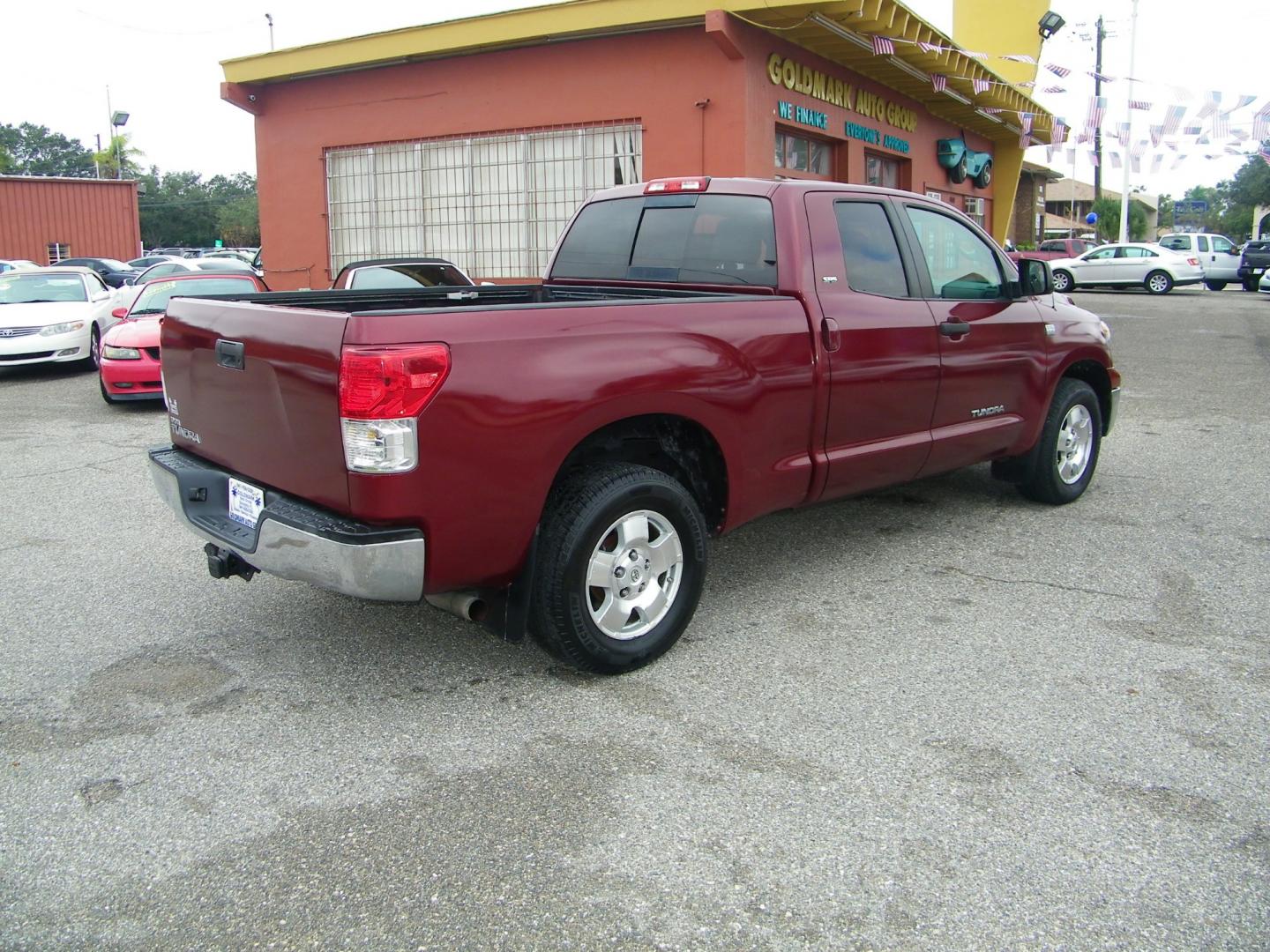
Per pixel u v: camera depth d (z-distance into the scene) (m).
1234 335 16.42
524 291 5.46
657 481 3.84
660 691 3.81
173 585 4.98
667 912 2.57
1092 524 5.90
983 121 17.91
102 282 14.57
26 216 28.91
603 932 2.51
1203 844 2.84
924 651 4.15
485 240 13.12
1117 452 7.84
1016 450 5.82
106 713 3.66
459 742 3.44
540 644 3.84
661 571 3.97
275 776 3.24
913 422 5.00
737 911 2.58
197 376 3.98
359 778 3.22
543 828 2.94
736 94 11.03
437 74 12.96
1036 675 3.90
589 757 3.33
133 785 3.18
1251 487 6.70
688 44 11.23
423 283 9.61
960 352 5.16
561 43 12.00
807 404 4.41
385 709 3.69
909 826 2.93
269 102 14.39
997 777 3.19
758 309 4.22
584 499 3.65
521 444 3.41
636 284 5.06
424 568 3.31
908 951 2.43
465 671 4.01
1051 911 2.57
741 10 10.48
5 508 6.41
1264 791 3.10
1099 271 28.81
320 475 3.32
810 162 13.23
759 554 5.39
